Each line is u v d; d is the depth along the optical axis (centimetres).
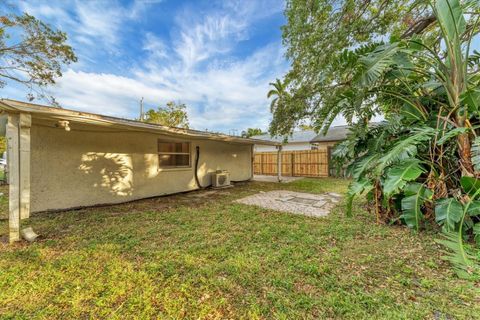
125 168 629
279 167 1103
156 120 2023
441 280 217
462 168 326
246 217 450
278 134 721
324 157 1284
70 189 523
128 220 433
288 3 488
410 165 315
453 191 341
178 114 2119
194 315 176
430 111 385
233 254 280
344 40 459
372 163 370
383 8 455
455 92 332
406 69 347
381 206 415
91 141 560
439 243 286
